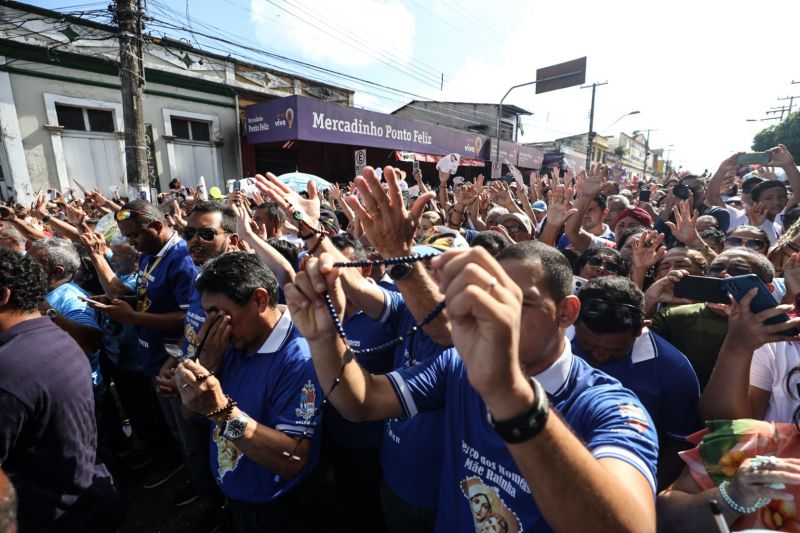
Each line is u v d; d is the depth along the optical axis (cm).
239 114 1203
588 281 173
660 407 161
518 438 70
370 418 126
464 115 2592
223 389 178
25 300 154
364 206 138
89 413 160
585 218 438
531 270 106
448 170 460
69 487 153
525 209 491
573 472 70
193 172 1123
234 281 159
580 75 1909
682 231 288
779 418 149
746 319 140
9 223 346
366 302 201
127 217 263
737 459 113
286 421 157
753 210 411
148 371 272
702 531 110
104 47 919
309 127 1114
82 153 925
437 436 149
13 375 140
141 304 280
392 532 167
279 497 162
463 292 66
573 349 181
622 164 4712
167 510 266
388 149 1480
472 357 69
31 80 836
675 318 204
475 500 118
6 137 814
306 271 113
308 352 166
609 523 71
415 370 140
